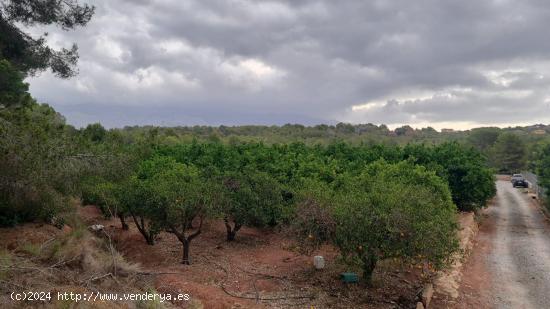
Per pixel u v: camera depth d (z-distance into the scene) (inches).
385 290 452.1
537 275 584.4
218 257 563.8
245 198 637.3
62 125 455.8
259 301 401.7
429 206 450.3
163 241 644.1
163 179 584.4
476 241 832.9
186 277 458.0
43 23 532.1
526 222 1126.4
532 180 1918.1
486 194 1153.4
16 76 451.5
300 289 440.8
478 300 471.5
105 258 405.4
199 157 1011.3
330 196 507.8
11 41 513.0
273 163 908.6
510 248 775.1
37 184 396.5
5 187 390.0
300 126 3646.7
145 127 2652.6
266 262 546.3
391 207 420.5
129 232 681.6
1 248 418.6
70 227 593.3
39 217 565.9
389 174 790.5
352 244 416.8
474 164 1157.1
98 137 703.1
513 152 2874.0
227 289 431.2
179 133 2591.0
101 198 647.8
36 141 388.2
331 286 453.4
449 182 1124.5
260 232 729.0
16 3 510.3
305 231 455.8
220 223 773.3
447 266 457.7
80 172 428.8
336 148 1272.1
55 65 566.3
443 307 439.2
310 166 866.1
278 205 651.5
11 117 393.1
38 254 379.2
